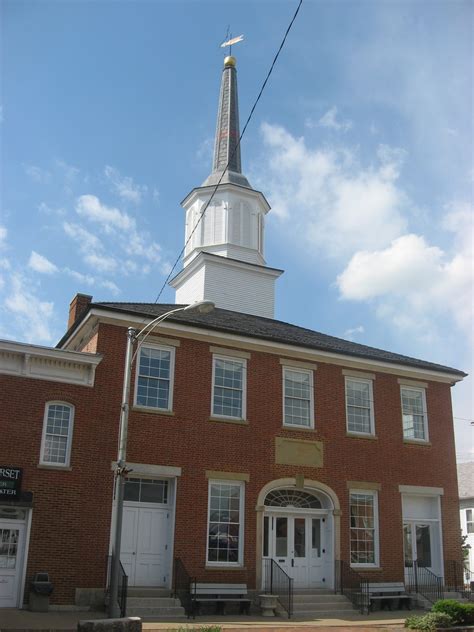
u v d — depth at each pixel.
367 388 27.73
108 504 21.02
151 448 22.19
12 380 20.56
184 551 21.83
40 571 19.45
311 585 24.31
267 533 24.14
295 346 25.88
